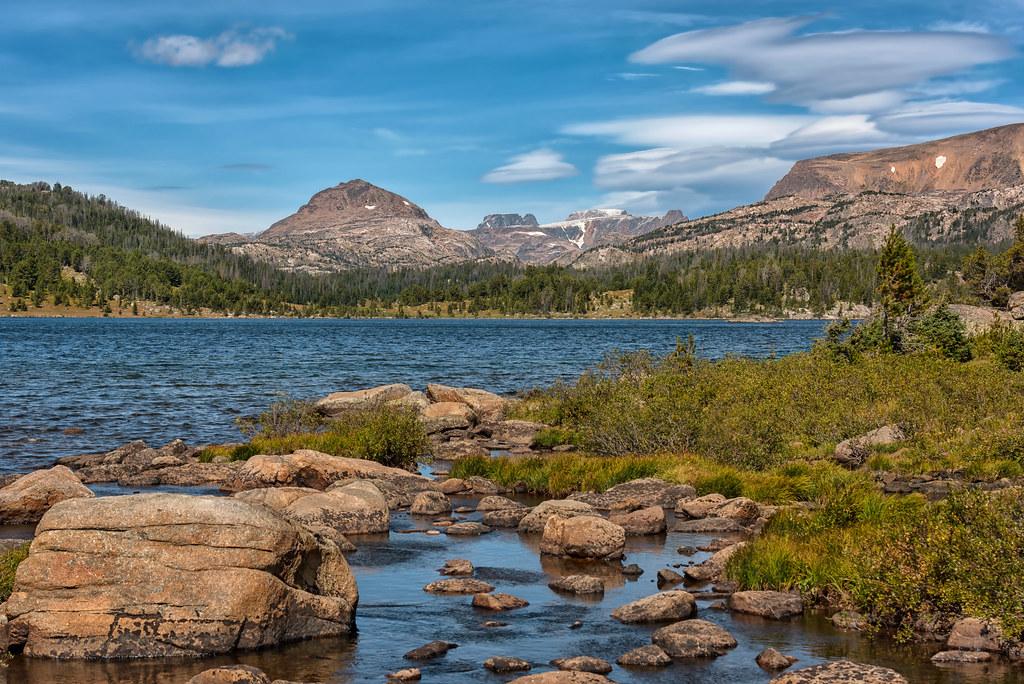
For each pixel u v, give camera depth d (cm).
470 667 1120
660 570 1556
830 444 2955
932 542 1294
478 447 3309
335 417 3809
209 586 1169
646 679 1071
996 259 9412
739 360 3944
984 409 3027
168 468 2709
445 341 13900
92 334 15512
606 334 16512
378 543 1839
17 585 1181
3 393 5334
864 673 981
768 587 1437
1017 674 1073
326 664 1130
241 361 8750
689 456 2573
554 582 1510
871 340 4734
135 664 1130
